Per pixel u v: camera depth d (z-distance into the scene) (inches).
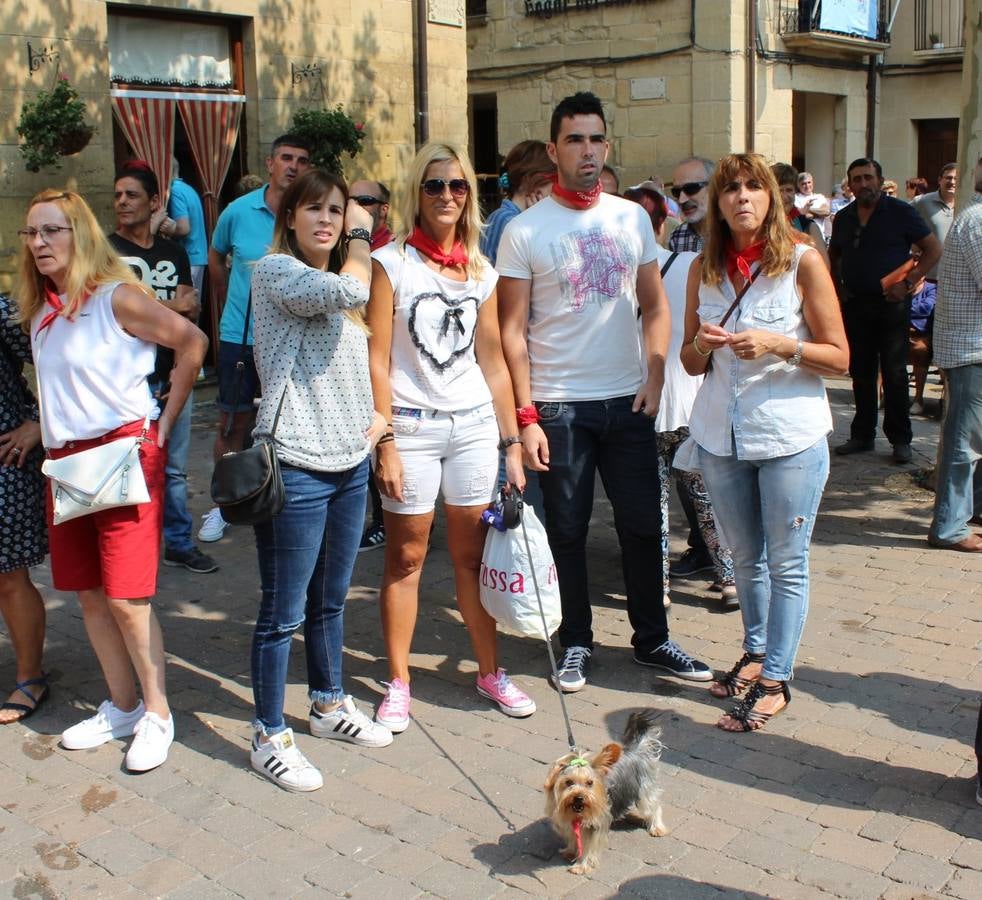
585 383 172.6
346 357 146.8
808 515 159.8
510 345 171.2
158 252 217.9
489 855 132.8
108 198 379.6
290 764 149.6
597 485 303.1
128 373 151.6
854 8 706.8
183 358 154.7
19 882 129.3
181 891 127.2
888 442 339.6
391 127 454.3
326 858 133.0
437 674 184.9
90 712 173.5
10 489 164.9
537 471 173.9
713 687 174.6
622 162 685.3
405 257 158.4
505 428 168.9
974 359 230.2
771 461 159.2
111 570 152.5
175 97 395.2
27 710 171.6
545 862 131.2
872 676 179.8
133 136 386.9
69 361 149.6
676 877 127.5
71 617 212.7
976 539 241.0
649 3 655.1
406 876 129.1
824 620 203.2
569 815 125.0
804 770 151.1
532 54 708.7
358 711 163.9
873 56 751.7
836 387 435.8
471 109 758.5
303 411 143.9
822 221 527.5
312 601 158.9
